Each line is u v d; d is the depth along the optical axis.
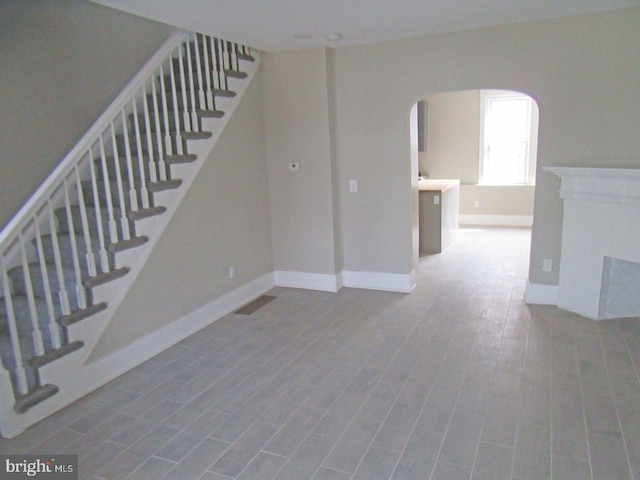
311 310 4.32
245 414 2.70
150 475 2.23
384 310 4.24
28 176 3.32
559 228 4.01
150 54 4.23
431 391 2.86
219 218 4.17
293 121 4.62
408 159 4.44
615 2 3.28
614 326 3.69
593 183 3.61
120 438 2.53
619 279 3.73
